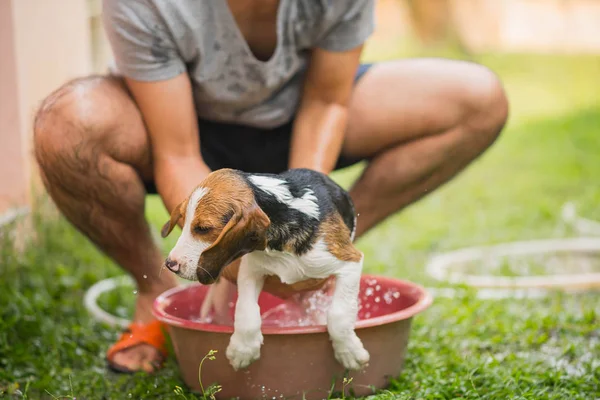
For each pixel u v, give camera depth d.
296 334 2.84
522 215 6.99
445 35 19.23
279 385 2.91
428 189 3.79
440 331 3.87
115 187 3.36
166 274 3.74
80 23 6.66
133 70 3.18
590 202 7.27
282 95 3.54
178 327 2.98
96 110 3.24
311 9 3.25
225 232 2.39
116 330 4.03
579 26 20.27
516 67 17.98
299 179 2.72
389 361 3.06
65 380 3.36
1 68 4.98
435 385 3.11
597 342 3.74
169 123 3.22
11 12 4.94
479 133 3.64
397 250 5.90
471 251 5.73
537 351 3.66
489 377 3.17
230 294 3.27
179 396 3.05
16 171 5.05
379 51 18.98
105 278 5.00
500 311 4.16
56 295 4.46
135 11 3.11
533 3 20.31
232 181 2.48
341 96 3.46
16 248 4.81
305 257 2.67
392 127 3.62
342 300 2.77
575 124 11.79
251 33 3.36
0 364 3.50
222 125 3.66
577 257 5.79
